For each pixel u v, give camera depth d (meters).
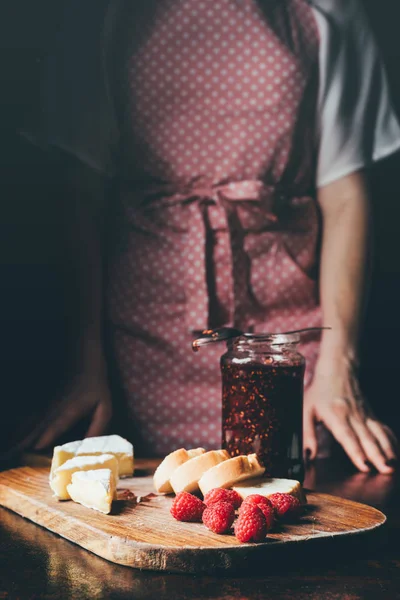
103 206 2.14
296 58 2.14
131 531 1.07
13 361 2.13
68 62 2.15
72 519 1.13
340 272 2.15
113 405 2.12
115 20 2.14
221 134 2.12
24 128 2.15
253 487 1.19
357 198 2.18
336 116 2.18
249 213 2.09
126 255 2.11
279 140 2.13
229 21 2.13
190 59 2.13
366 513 1.18
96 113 2.14
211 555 1.00
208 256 2.08
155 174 2.13
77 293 2.13
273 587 0.96
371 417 2.00
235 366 1.35
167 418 2.11
